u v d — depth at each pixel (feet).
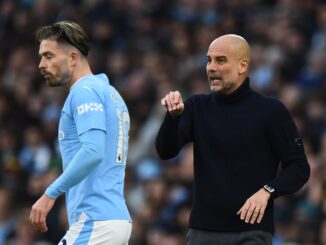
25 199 167.32
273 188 75.25
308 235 134.41
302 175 76.48
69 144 75.72
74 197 75.46
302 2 197.98
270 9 204.85
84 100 74.74
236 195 76.84
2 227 157.79
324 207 137.18
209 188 77.71
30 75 216.74
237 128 77.56
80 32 77.20
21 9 233.96
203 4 211.20
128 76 201.36
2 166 182.91
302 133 157.17
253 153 77.20
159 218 144.15
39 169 181.88
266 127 77.36
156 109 184.55
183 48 201.16
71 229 75.15
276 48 185.68
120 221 75.15
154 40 211.20
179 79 185.88
